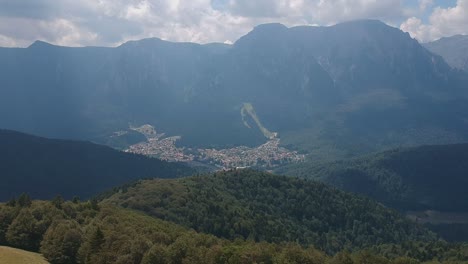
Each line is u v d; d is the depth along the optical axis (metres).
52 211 160.50
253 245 160.25
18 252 137.50
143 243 131.38
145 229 153.00
